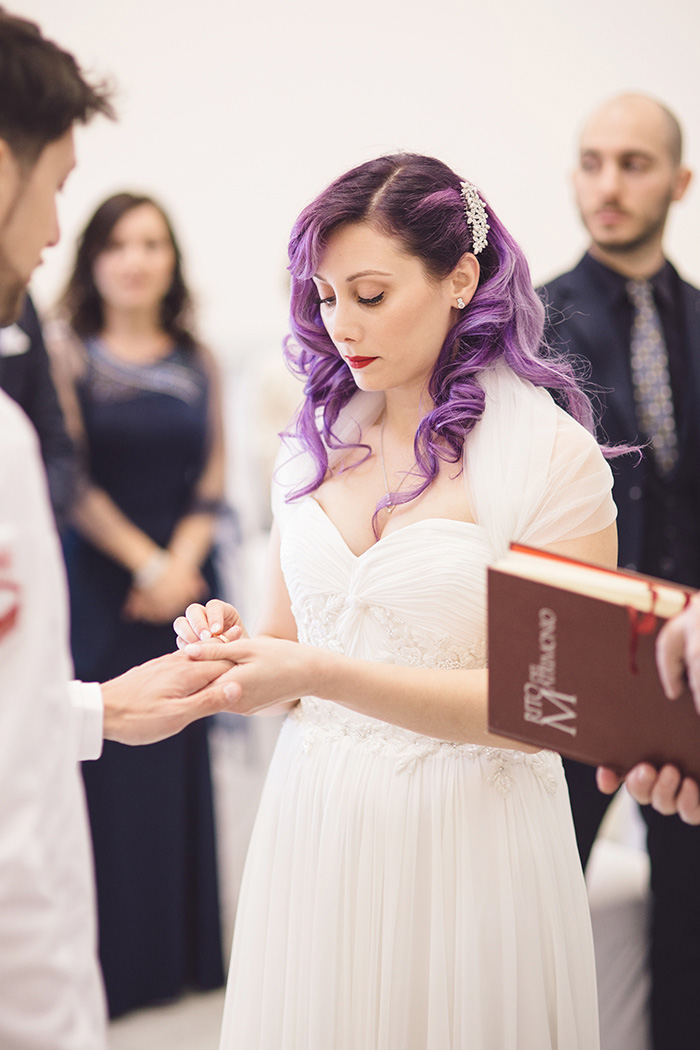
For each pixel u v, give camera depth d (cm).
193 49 442
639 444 224
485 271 142
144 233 277
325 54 414
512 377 141
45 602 91
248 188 443
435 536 132
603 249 233
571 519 132
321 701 144
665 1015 218
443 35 384
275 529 156
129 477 276
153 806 262
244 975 145
